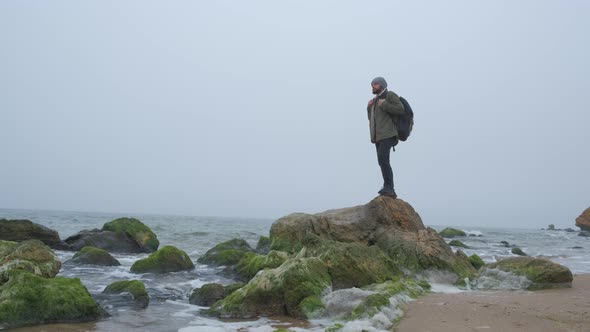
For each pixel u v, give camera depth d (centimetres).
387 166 1089
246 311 718
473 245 2814
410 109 1062
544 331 523
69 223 4072
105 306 767
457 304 681
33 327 612
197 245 2209
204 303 821
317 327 625
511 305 673
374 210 1127
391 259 961
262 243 1788
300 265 761
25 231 1738
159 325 652
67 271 1213
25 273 679
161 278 1151
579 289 872
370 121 1085
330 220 1167
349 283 822
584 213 6322
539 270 907
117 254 1797
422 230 1090
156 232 2952
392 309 617
